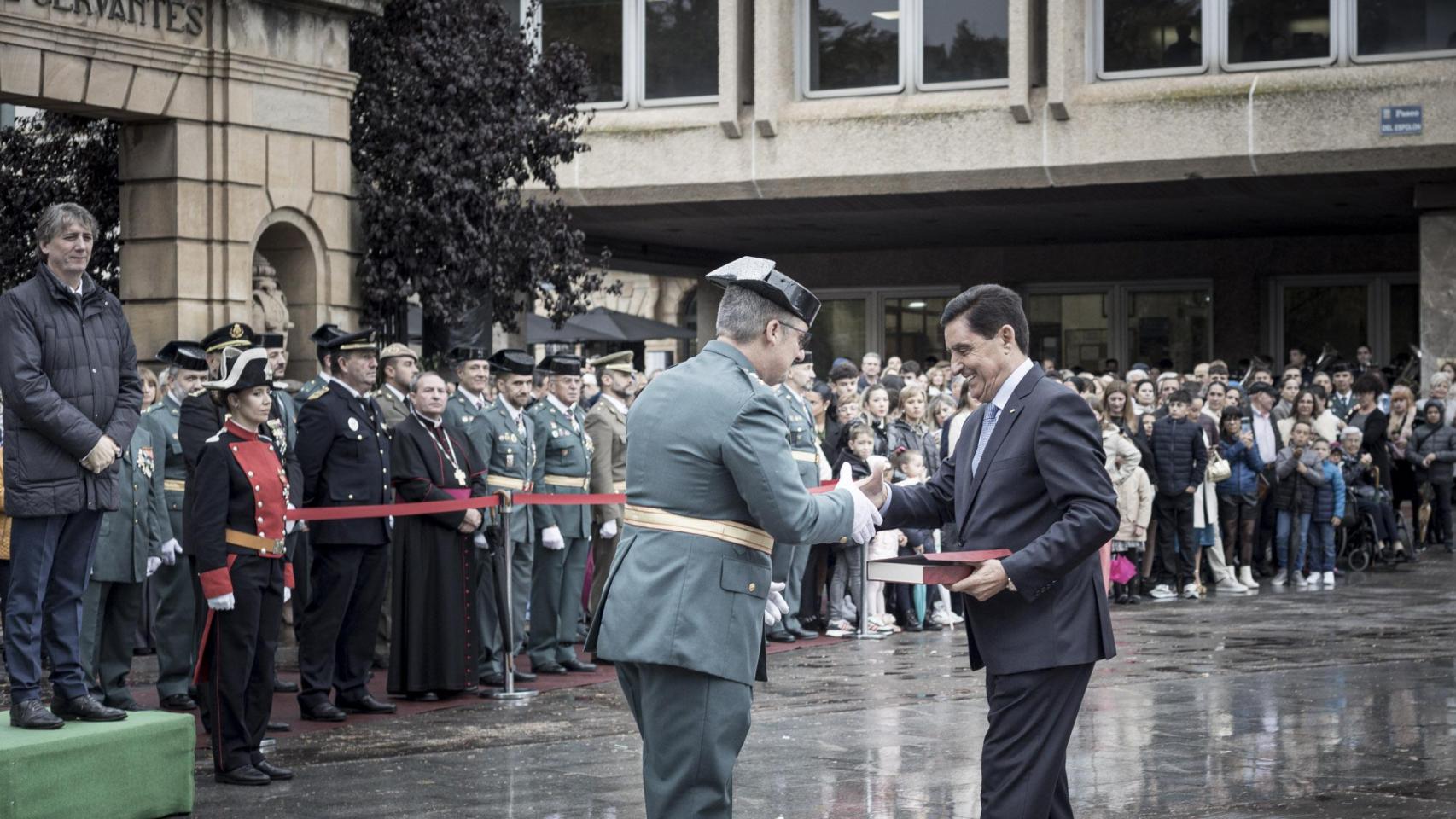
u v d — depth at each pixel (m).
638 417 5.33
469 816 7.33
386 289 14.15
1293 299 29.58
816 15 23.89
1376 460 19.31
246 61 12.80
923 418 14.56
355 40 14.74
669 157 23.91
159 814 7.34
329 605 9.85
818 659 12.22
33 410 6.96
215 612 8.10
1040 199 23.83
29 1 11.33
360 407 10.16
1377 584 17.28
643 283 41.12
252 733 8.15
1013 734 5.34
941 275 30.91
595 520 12.69
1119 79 22.62
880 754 8.61
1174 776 7.95
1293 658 11.96
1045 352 30.89
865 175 23.28
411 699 10.62
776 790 7.77
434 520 10.48
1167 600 15.98
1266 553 18.80
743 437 5.13
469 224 14.68
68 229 7.18
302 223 13.42
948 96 23.11
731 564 5.21
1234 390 18.02
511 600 11.57
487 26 15.62
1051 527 5.27
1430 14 21.38
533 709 10.23
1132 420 15.99
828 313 31.72
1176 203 24.34
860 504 5.39
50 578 7.30
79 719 7.31
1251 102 21.69
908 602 14.05
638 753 8.74
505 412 11.49
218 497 8.06
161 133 12.55
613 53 24.44
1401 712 9.67
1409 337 28.89
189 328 12.57
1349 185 22.58
